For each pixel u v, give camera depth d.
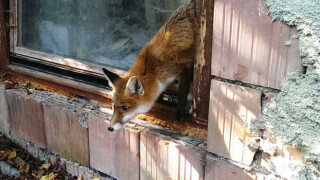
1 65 3.49
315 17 1.68
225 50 1.99
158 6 2.84
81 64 3.02
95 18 3.15
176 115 2.58
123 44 3.03
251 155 2.05
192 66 2.57
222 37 1.99
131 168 2.69
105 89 2.92
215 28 2.00
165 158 2.47
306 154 1.86
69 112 2.91
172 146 2.41
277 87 1.86
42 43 3.38
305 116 1.81
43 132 3.14
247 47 1.91
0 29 3.36
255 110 1.96
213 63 2.07
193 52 2.56
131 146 2.63
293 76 1.80
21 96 3.19
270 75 1.87
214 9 1.98
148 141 2.54
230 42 1.96
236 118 2.05
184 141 2.45
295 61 1.78
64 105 2.99
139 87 2.53
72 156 3.03
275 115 1.90
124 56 3.00
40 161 3.24
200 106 2.41
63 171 3.10
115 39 3.07
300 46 1.74
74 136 2.95
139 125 2.69
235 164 2.14
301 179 1.90
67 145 3.02
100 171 2.89
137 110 2.63
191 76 2.56
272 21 1.79
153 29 2.90
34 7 3.34
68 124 2.96
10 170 3.18
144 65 2.62
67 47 3.28
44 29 3.38
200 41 2.27
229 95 2.04
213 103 2.13
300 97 1.80
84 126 2.86
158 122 2.71
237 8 1.89
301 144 1.85
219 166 2.21
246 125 2.01
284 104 1.86
